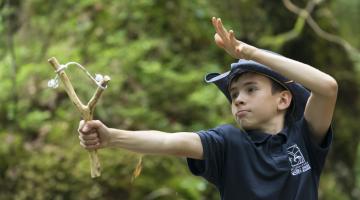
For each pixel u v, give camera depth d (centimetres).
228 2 1003
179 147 346
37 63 910
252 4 1020
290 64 340
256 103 367
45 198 761
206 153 354
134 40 912
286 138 369
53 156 781
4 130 829
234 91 376
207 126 841
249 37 998
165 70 883
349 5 1340
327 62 1042
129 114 829
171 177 780
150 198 759
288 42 1026
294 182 359
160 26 926
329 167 1035
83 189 760
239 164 358
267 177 355
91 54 895
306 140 374
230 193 359
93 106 334
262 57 338
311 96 362
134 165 773
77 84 829
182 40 927
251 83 369
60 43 927
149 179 771
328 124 368
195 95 861
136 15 925
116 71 863
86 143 331
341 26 1260
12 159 787
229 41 338
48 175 770
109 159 770
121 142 335
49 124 820
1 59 934
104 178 762
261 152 360
